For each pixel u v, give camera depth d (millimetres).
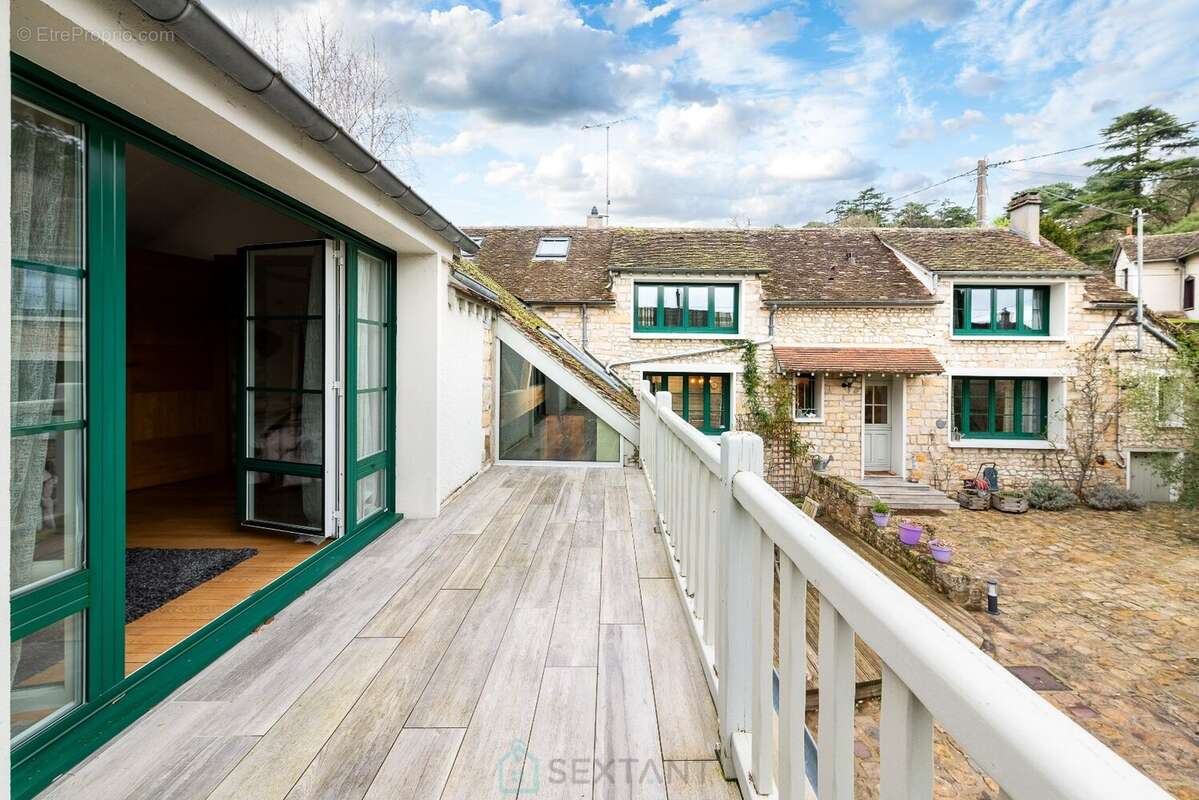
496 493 5074
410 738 1696
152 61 1609
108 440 1761
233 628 2336
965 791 3527
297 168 2441
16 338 1552
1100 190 26172
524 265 13320
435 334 4184
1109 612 7309
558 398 6594
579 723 1776
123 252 1830
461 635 2361
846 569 820
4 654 1180
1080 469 12141
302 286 3480
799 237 14195
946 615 7125
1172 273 19000
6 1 1170
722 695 1619
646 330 12344
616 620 2508
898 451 12422
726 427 12352
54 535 1646
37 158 1611
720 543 1681
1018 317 12469
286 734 1707
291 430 3553
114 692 1782
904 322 12125
